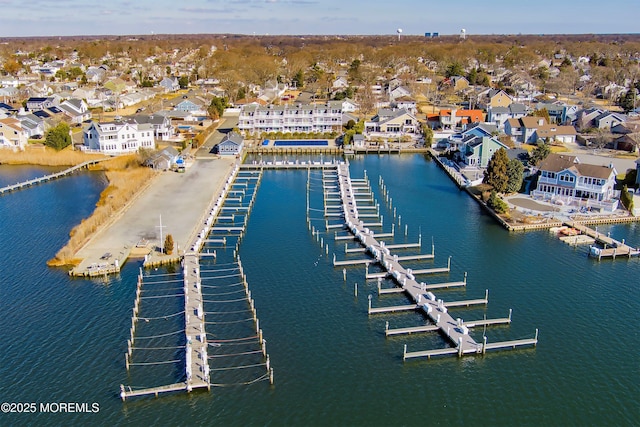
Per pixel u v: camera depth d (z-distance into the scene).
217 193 108.56
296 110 164.50
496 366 55.34
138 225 90.25
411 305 66.12
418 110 198.00
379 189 115.88
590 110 162.75
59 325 61.47
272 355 56.81
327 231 91.25
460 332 59.88
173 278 73.00
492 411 49.25
